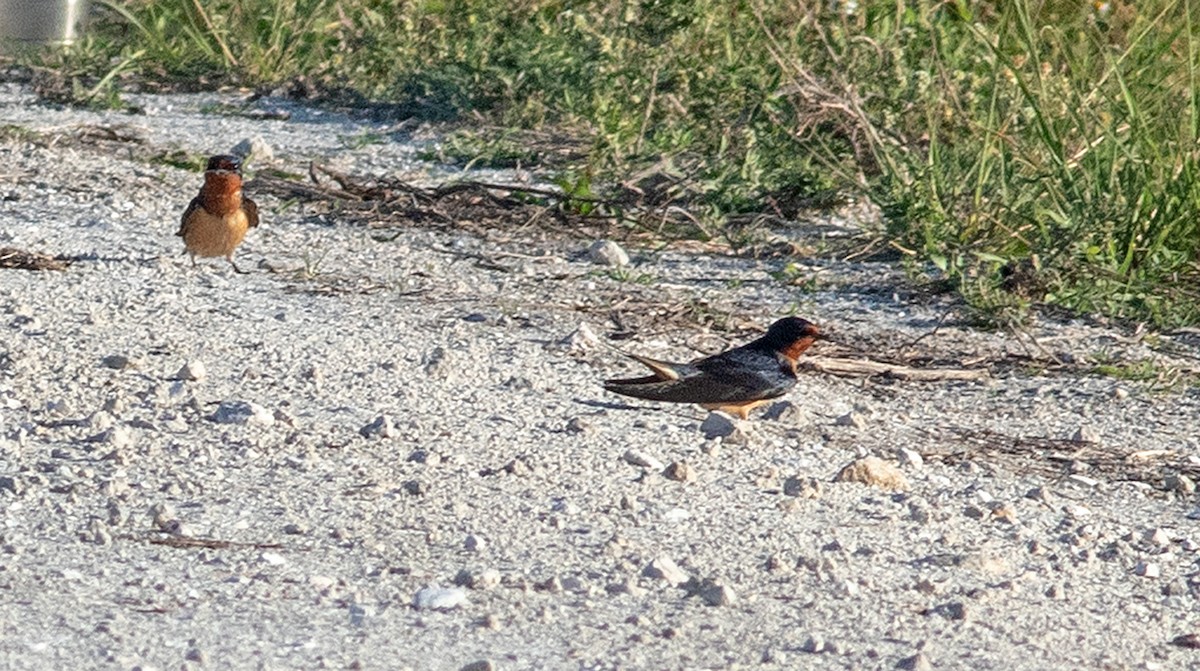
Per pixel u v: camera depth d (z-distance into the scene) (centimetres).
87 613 741
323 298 1433
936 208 1681
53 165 1984
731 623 776
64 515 873
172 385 1133
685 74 2158
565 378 1221
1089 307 1509
